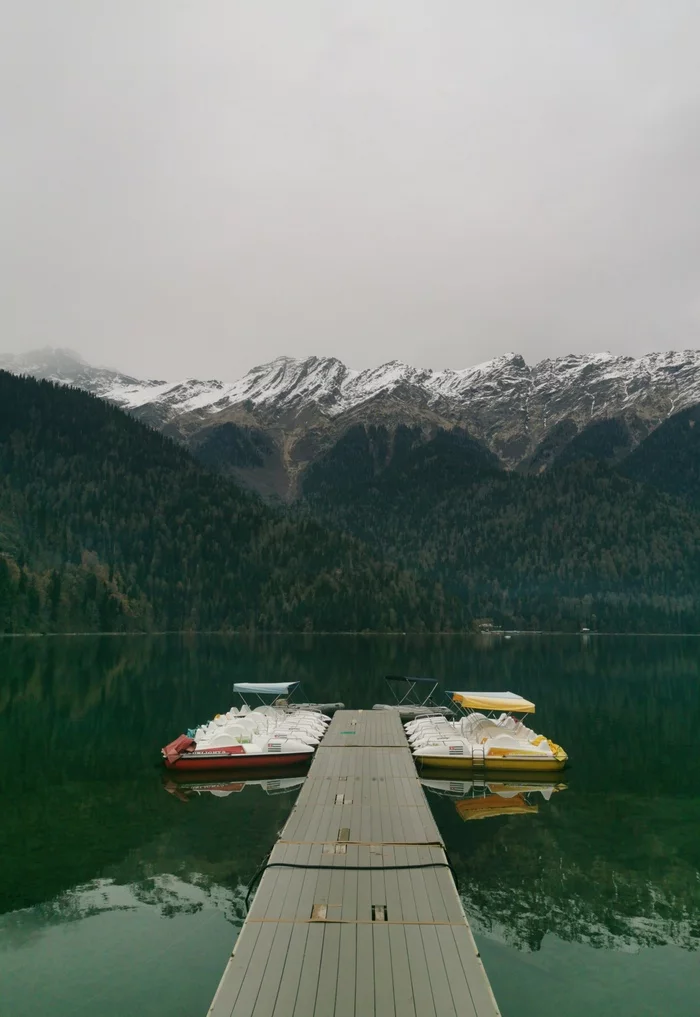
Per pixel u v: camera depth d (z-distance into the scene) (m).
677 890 23.55
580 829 29.97
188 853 26.66
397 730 48.91
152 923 20.97
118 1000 17.12
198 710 59.94
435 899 18.53
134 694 69.50
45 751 43.72
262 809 32.66
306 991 14.21
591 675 93.44
